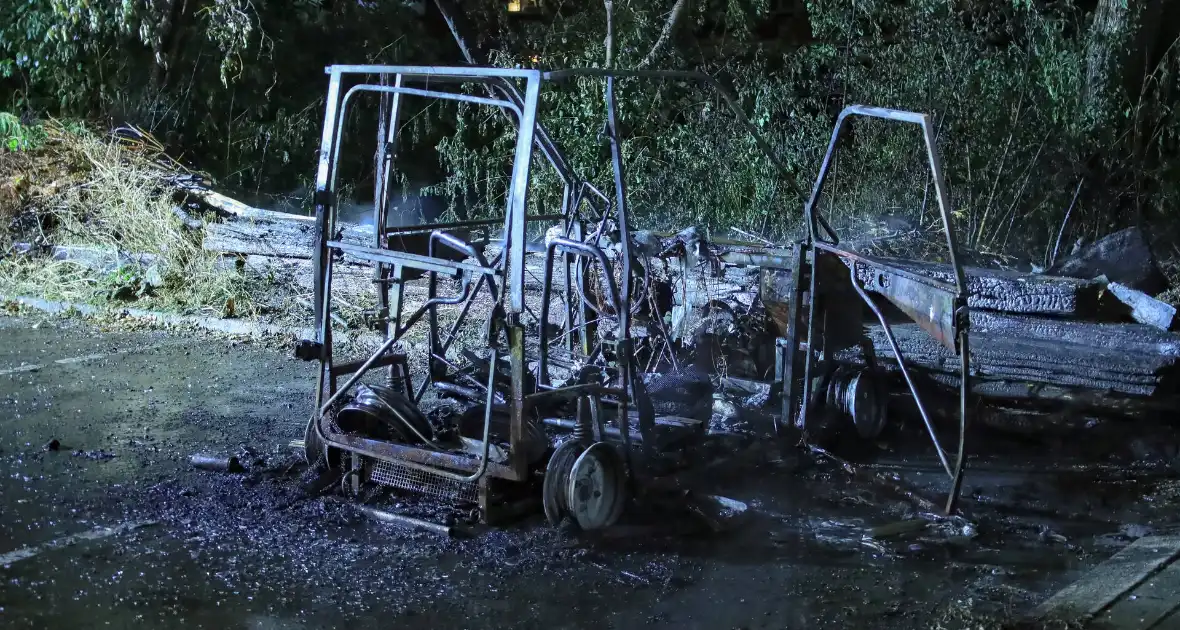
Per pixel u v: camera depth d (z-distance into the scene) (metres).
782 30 12.23
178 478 5.05
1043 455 5.71
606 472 4.43
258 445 5.62
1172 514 4.84
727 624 3.72
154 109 11.55
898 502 4.93
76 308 8.62
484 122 10.56
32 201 9.60
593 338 6.30
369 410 4.69
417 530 4.43
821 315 5.66
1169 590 3.78
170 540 4.32
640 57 10.58
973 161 8.89
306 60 12.77
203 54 11.98
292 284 8.47
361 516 4.58
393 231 5.32
